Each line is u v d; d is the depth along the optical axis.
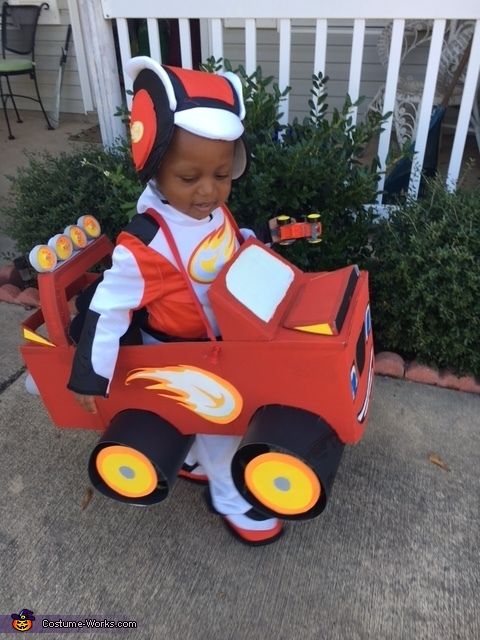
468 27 3.58
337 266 2.53
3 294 3.18
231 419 1.59
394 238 2.50
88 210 2.98
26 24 5.65
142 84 1.36
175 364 1.52
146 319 1.63
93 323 1.45
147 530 1.90
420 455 2.15
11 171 4.79
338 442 1.53
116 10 2.93
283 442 1.45
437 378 2.48
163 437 1.63
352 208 2.54
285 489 1.56
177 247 1.45
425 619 1.62
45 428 2.33
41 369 1.69
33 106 6.55
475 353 2.37
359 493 2.00
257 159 2.39
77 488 2.06
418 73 4.87
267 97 2.60
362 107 5.10
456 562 1.77
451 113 5.04
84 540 1.88
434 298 2.35
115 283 1.44
